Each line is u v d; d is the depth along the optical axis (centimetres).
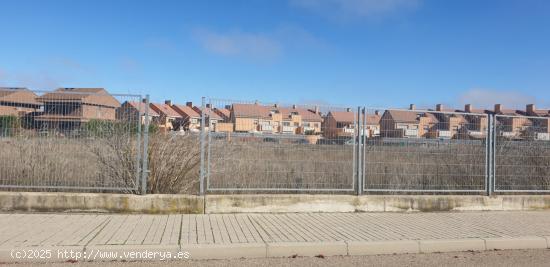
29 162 908
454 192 1045
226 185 947
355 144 1003
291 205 949
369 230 810
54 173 912
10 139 905
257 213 931
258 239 720
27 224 774
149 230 761
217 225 814
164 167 958
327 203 966
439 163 1040
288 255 692
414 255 719
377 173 1009
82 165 919
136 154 930
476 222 907
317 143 987
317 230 798
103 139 926
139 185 929
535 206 1060
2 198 866
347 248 710
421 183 1027
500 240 769
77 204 879
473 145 1059
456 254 730
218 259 668
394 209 992
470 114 1059
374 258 693
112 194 891
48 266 612
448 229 837
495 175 1068
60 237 698
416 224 872
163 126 966
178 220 845
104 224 792
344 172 996
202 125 940
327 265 649
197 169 966
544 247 784
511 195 1062
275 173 967
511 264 677
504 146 1085
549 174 1108
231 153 952
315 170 984
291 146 976
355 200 977
